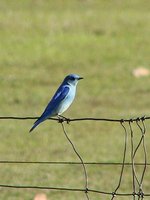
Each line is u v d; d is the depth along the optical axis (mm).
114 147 21156
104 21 37594
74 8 40594
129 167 19344
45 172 19000
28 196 17344
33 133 22375
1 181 18312
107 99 26406
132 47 34000
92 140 21891
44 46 33875
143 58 32344
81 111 24875
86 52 33219
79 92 27156
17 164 19562
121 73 29859
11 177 18594
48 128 22906
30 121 23734
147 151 20750
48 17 37750
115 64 31375
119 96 26750
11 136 22094
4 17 37438
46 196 17391
